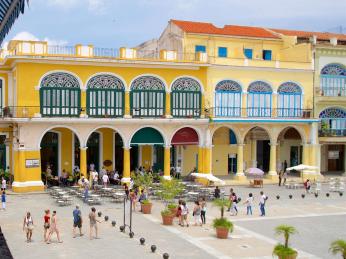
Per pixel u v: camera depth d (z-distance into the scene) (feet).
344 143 147.13
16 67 113.09
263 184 133.18
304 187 127.85
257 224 83.61
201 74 128.47
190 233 76.33
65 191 107.14
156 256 62.90
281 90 137.39
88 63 116.98
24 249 65.36
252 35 145.07
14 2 29.81
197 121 127.03
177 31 141.18
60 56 113.60
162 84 124.88
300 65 138.51
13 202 100.73
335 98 142.41
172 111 125.80
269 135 136.56
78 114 116.98
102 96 119.34
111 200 104.94
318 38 149.69
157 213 91.76
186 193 108.27
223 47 141.18
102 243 69.10
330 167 158.30
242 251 66.39
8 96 119.96
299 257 64.08
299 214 92.79
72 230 76.74
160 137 126.52
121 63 119.44
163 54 124.77
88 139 128.88
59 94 115.55
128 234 74.84
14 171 114.62
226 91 131.75
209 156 129.80
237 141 134.10
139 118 121.29
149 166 135.54
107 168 130.21
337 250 51.85
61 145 125.08
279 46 149.38
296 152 152.15
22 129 111.86
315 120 138.21
